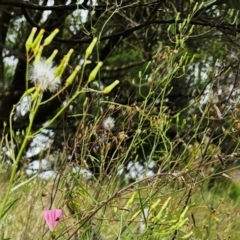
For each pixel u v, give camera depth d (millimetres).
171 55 2750
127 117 3043
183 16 4660
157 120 2652
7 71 8766
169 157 2576
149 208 2301
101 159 2578
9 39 7988
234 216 3637
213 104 2760
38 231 2543
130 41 7359
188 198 2539
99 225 2406
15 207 2955
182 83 7090
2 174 3771
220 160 2350
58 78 1438
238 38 5258
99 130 2568
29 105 1465
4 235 2602
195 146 2836
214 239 3270
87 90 1502
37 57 1438
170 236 2512
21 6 4582
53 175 3234
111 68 7707
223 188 5195
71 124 6207
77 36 6699
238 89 2742
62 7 4531
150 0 5117
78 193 2432
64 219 2230
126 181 3654
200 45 6160
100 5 4250
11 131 1532
